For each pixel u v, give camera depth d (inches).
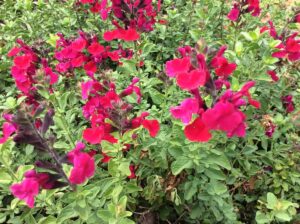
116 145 6.8
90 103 7.6
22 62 8.5
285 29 10.4
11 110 8.7
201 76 5.9
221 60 6.6
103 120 7.2
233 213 7.9
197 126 6.1
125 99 9.1
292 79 10.3
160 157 8.2
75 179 5.7
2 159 6.7
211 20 13.8
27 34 13.6
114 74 9.5
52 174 5.9
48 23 14.4
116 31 9.3
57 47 10.8
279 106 9.7
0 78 12.2
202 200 8.3
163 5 15.3
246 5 11.3
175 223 9.1
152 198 8.3
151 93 8.5
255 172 9.0
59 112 7.8
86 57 9.5
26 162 8.8
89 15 14.6
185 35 13.3
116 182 7.3
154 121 7.2
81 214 6.4
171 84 8.3
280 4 14.9
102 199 7.0
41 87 7.4
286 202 6.7
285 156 9.1
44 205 7.6
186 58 6.7
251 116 9.1
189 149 7.1
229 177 8.7
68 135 8.0
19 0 14.7
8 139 6.3
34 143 5.8
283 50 8.6
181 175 8.4
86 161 5.8
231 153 8.5
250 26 12.3
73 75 10.0
